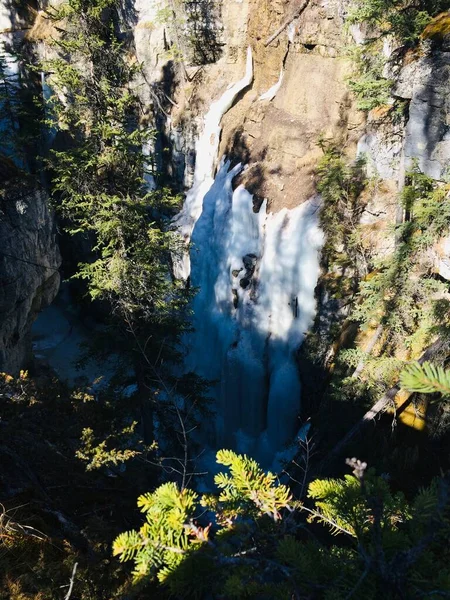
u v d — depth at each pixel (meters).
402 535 2.29
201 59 22.44
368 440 10.23
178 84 22.66
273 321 16.73
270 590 2.23
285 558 2.25
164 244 12.02
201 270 19.78
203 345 19.28
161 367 12.84
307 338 15.35
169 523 2.31
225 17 21.20
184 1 21.16
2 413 7.71
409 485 8.93
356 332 12.71
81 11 10.41
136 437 9.09
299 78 18.00
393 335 10.98
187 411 13.52
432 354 9.34
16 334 14.71
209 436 17.97
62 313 25.33
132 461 9.27
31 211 13.94
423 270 10.59
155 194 11.91
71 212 12.05
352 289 14.34
